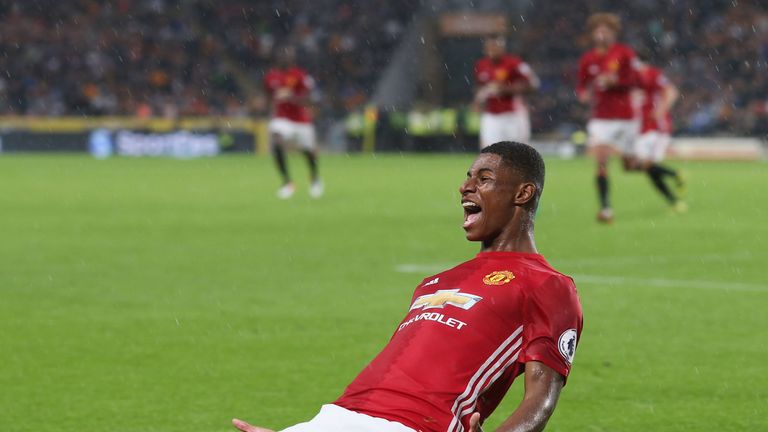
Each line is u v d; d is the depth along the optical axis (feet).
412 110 437.17
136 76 450.30
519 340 34.04
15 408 55.83
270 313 82.84
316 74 457.27
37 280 100.07
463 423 33.09
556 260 112.98
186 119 417.69
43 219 162.30
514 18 460.14
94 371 64.13
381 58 463.83
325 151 422.00
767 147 385.09
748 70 426.92
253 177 264.52
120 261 113.50
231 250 122.72
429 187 229.04
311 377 62.59
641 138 168.45
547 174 273.95
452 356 33.30
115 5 471.62
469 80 466.70
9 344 71.87
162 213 171.53
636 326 77.30
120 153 396.57
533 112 417.90
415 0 467.52
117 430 51.85
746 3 451.53
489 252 36.14
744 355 68.13
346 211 173.88
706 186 231.30
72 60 451.12
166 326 77.87
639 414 54.60
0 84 437.58
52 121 396.16
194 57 458.91
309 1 480.23
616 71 155.22
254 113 426.51
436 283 36.06
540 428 32.35
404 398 32.68
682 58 436.35
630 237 134.51
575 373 63.41
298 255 117.80
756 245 125.80
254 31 470.39
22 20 459.32
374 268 107.14
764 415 54.44
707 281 98.27
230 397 58.08
